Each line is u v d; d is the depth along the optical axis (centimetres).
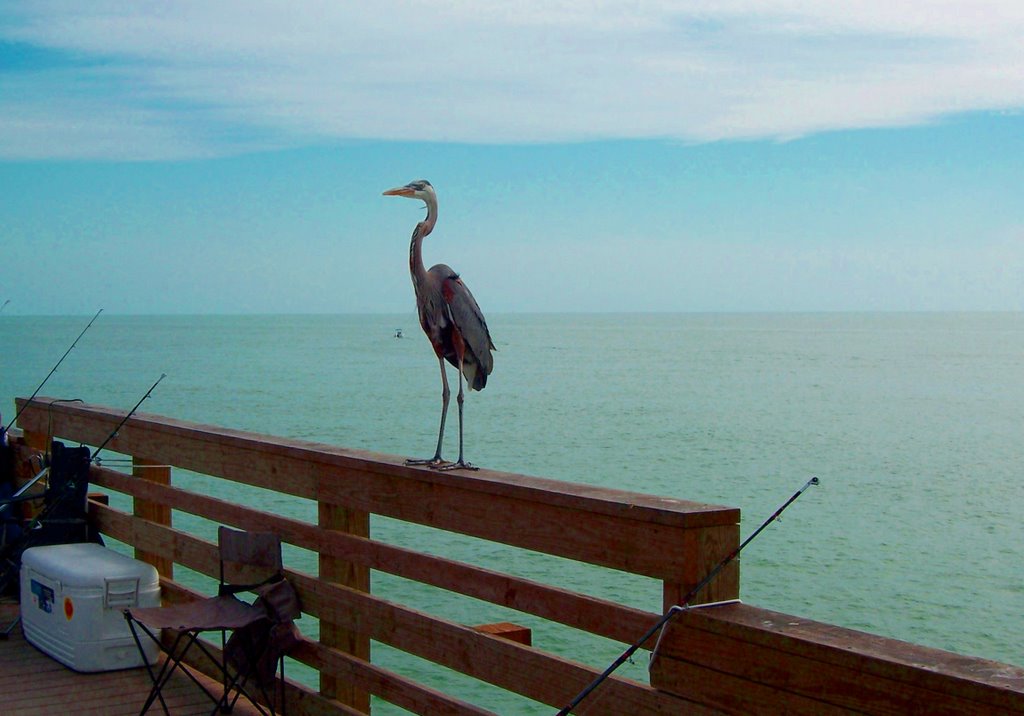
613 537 327
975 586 1535
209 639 839
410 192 439
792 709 268
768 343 17650
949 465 3059
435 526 404
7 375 6962
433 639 400
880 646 258
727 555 304
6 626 635
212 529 1650
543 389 6325
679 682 300
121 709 503
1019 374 8800
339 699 456
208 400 5109
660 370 8962
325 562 468
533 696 354
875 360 11450
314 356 11112
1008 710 224
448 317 428
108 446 652
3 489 717
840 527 2019
